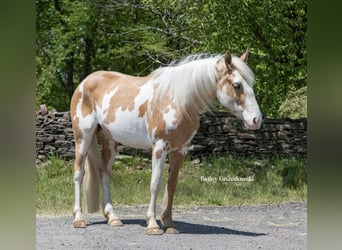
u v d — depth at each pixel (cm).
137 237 679
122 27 1873
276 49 1548
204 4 1512
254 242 668
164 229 712
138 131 712
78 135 765
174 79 679
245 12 1488
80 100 769
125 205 993
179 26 1677
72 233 705
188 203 1027
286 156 1306
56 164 1197
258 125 648
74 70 2323
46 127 1252
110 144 772
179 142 682
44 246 623
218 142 1290
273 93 1554
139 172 1191
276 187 1164
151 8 1705
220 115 1302
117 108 725
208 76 676
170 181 707
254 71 1543
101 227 752
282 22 1525
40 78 2011
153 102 693
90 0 1908
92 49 2156
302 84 1560
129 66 2141
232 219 869
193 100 673
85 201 766
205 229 759
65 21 2030
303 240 692
